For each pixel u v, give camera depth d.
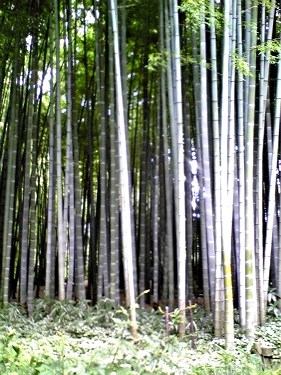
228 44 3.79
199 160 4.60
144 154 5.89
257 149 4.36
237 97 4.15
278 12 4.60
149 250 6.03
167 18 4.41
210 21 3.68
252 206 3.91
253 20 4.11
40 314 4.36
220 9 4.19
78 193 4.96
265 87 4.21
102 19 5.41
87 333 3.84
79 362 2.29
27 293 4.67
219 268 3.84
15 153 4.84
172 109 4.41
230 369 2.88
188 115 5.24
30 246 4.81
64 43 5.10
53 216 4.83
